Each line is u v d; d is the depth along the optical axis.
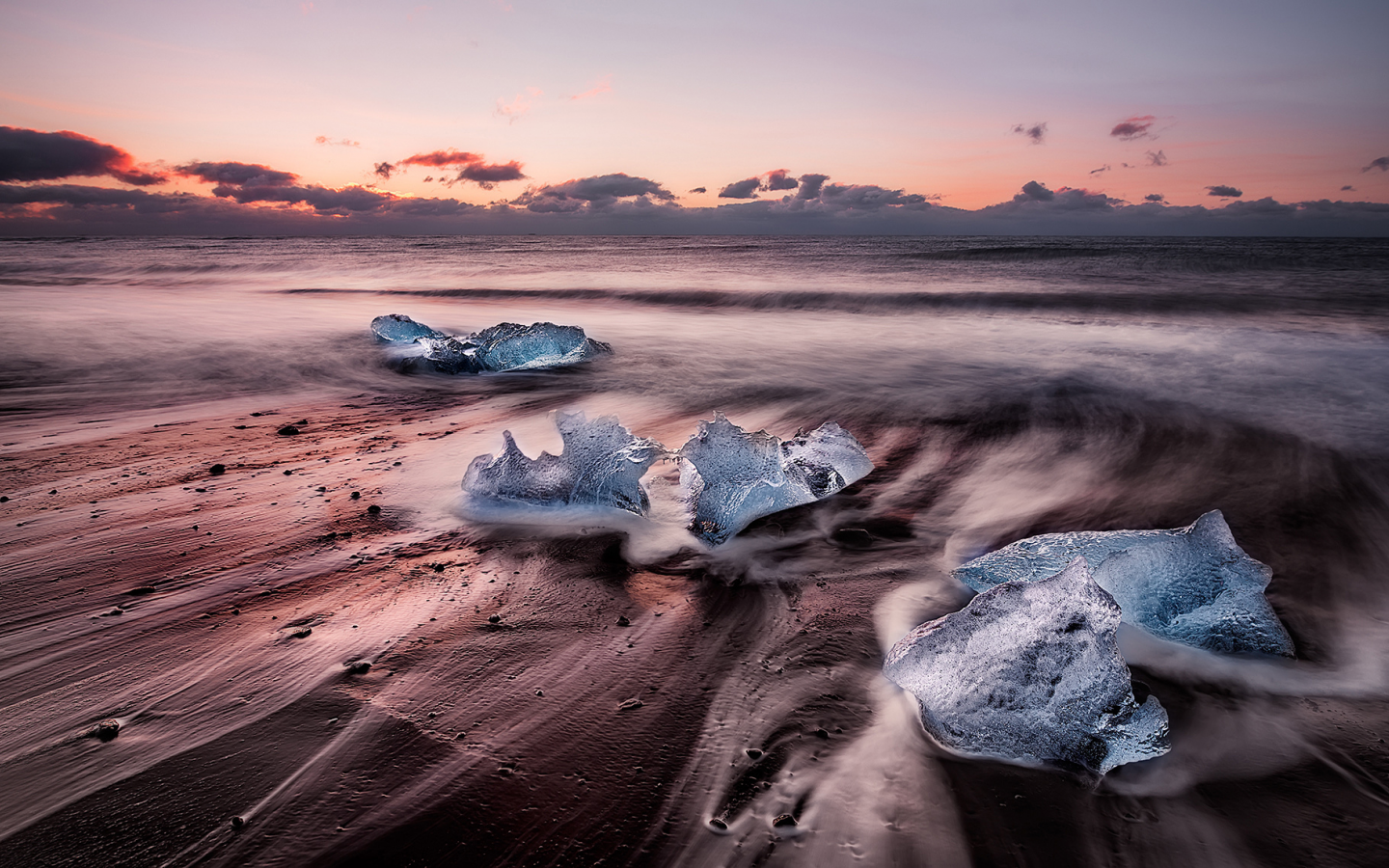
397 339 10.07
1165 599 2.74
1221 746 2.13
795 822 1.79
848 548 3.51
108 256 39.06
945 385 7.48
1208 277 18.27
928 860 1.69
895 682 2.30
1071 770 2.01
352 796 1.84
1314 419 5.86
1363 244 39.28
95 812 1.77
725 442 3.89
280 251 47.25
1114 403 6.52
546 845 1.70
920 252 32.94
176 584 2.98
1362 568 3.31
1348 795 1.91
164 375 7.84
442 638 2.61
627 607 2.89
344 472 4.51
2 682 2.29
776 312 14.57
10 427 5.64
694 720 2.17
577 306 16.11
